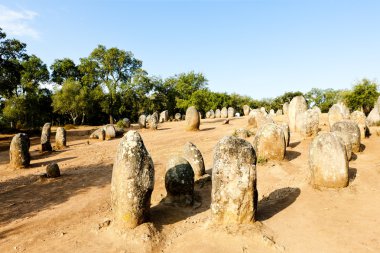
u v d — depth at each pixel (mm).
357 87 33000
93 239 8094
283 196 10156
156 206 9914
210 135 24000
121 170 8203
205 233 7793
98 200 11305
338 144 10367
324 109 61312
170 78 64938
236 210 7895
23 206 11164
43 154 21078
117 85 51344
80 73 61031
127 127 36906
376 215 8445
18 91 51188
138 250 7414
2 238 8711
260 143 13875
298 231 7887
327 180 10289
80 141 27062
